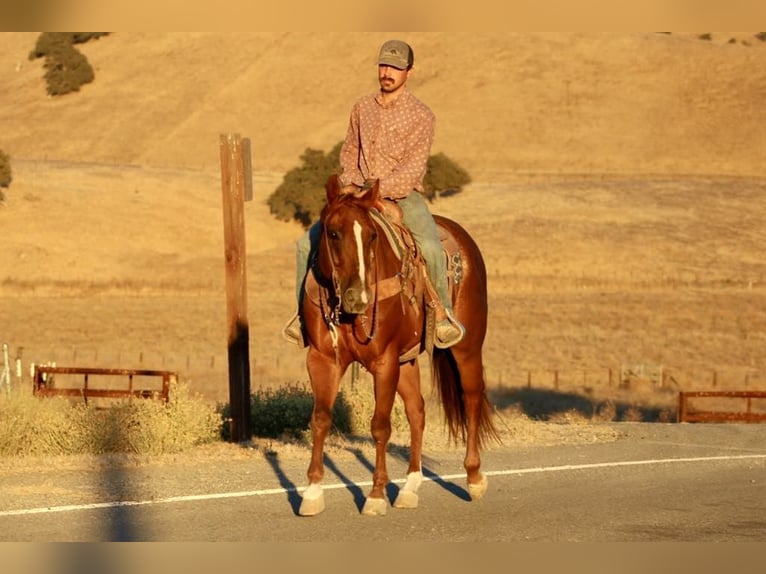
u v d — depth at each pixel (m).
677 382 37.94
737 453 13.88
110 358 42.44
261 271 68.38
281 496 10.39
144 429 13.41
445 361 10.66
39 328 50.34
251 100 125.81
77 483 10.95
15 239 73.31
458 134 111.69
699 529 9.06
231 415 14.25
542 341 48.22
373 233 8.62
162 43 140.75
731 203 81.44
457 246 10.31
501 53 128.00
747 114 112.00
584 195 84.62
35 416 13.77
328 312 8.90
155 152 115.25
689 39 133.62
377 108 9.69
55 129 122.12
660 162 103.62
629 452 13.73
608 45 128.25
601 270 66.75
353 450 13.62
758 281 64.44
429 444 14.16
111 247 74.00
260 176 99.94
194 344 47.03
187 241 77.44
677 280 64.19
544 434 15.31
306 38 137.75
